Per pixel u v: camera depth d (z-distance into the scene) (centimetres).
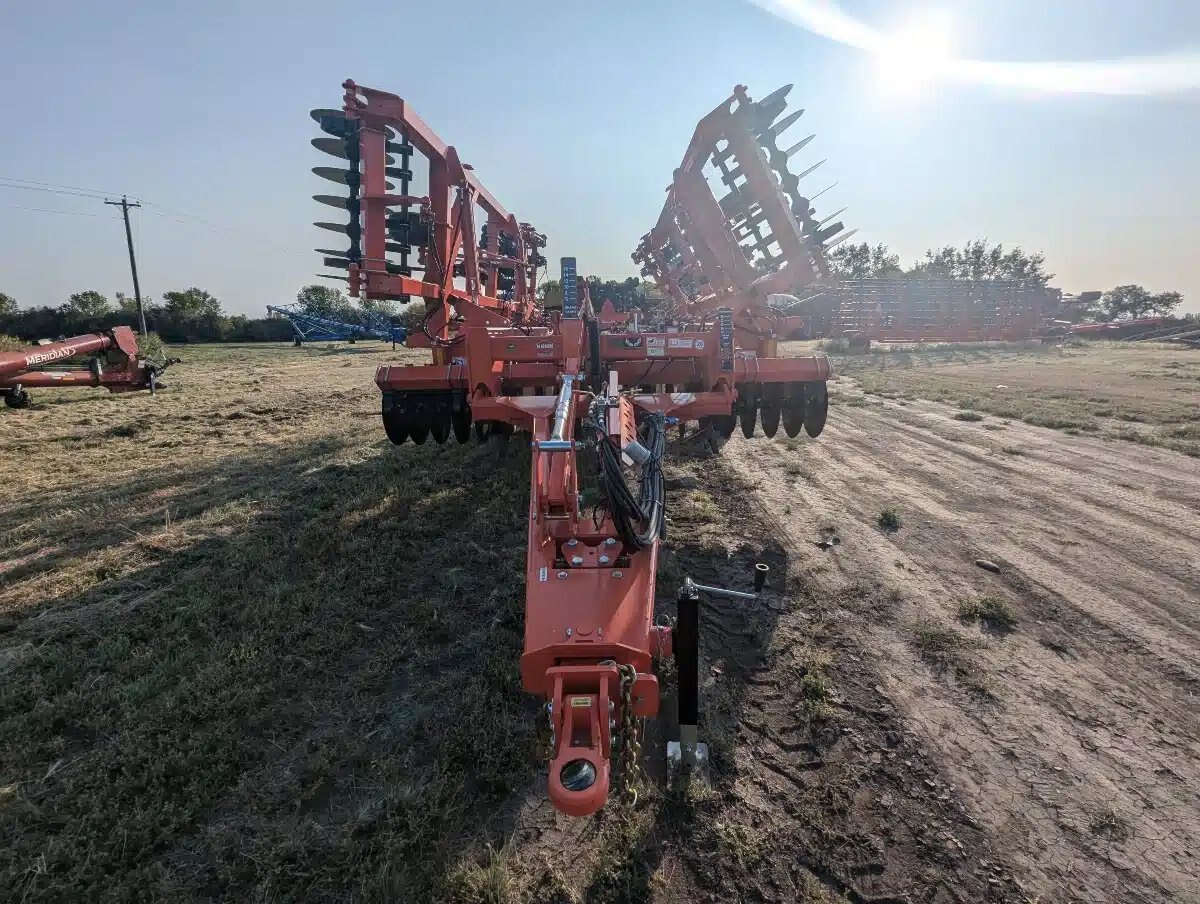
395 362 3053
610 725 274
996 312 3253
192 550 609
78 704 373
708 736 356
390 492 775
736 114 842
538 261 1534
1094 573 539
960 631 456
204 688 388
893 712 373
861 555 586
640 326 1008
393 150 698
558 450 342
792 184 890
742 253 1008
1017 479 814
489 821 301
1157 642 436
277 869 273
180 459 984
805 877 274
